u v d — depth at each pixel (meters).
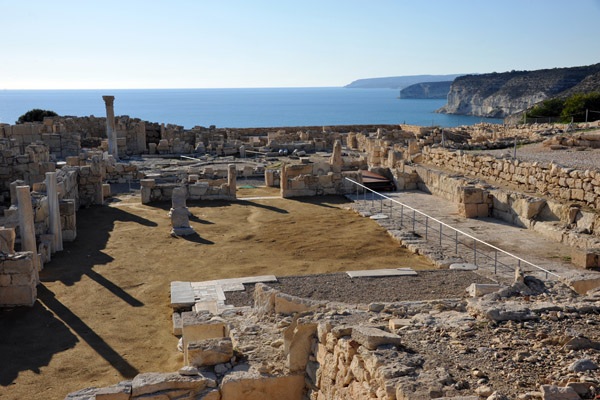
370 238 21.81
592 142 33.22
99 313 14.69
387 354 7.34
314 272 17.73
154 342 12.99
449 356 7.61
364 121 193.50
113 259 19.36
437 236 21.64
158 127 58.25
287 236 22.31
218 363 9.36
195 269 18.23
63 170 27.30
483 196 24.77
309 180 30.81
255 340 10.45
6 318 14.26
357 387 7.30
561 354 7.70
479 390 6.48
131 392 8.21
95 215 26.06
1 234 15.48
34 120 69.69
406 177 32.06
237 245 21.12
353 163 36.50
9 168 30.30
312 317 9.84
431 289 15.31
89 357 12.15
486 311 9.32
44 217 20.83
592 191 21.42
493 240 20.86
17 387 10.74
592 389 6.38
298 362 9.12
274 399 8.98
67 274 17.75
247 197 30.70
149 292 16.22
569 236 19.89
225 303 14.59
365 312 10.69
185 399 8.32
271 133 61.00
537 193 24.44
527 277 13.31
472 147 37.59
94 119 58.12
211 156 49.41
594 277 14.95
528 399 6.29
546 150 33.28
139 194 31.72
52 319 14.25
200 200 29.62
